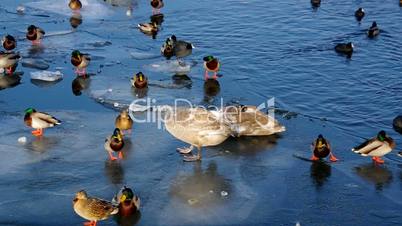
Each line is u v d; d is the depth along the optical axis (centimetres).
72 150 1588
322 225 1266
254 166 1520
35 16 2916
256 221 1277
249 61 2370
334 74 2236
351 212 1320
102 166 1507
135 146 1614
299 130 1748
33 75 2144
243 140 1664
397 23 2850
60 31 2689
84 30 2720
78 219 1270
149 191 1391
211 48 2520
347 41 2603
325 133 1738
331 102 1994
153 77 2183
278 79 2189
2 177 1438
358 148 1559
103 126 1739
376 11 3038
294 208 1332
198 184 1426
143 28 2678
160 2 2988
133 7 3097
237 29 2758
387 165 1545
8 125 1738
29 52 2423
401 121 1773
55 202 1334
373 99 2017
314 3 3123
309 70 2273
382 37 2655
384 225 1269
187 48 2373
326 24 2831
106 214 1248
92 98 1975
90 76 2177
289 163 1539
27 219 1266
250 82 2161
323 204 1351
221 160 1549
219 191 1395
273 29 2756
